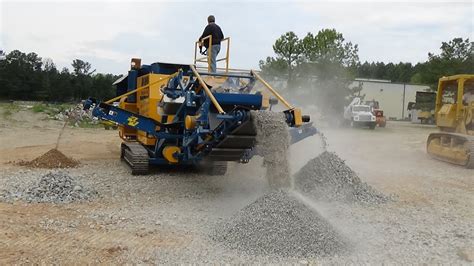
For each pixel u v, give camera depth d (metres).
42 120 28.27
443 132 16.84
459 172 13.94
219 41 12.51
